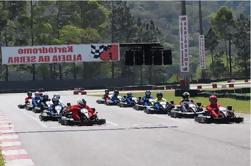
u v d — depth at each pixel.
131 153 31.81
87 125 50.91
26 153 33.03
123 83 170.25
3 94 142.00
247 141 36.00
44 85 164.88
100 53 136.25
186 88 99.19
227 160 28.22
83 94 127.38
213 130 43.69
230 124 48.88
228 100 83.75
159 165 27.31
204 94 95.25
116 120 56.22
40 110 69.88
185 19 97.25
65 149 34.47
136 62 57.94
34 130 47.41
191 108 57.69
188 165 27.09
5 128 50.12
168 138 38.97
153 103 67.44
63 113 53.31
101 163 28.39
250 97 82.50
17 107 83.81
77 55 140.50
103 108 75.50
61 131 45.91
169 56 58.25
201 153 31.05
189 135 40.53
